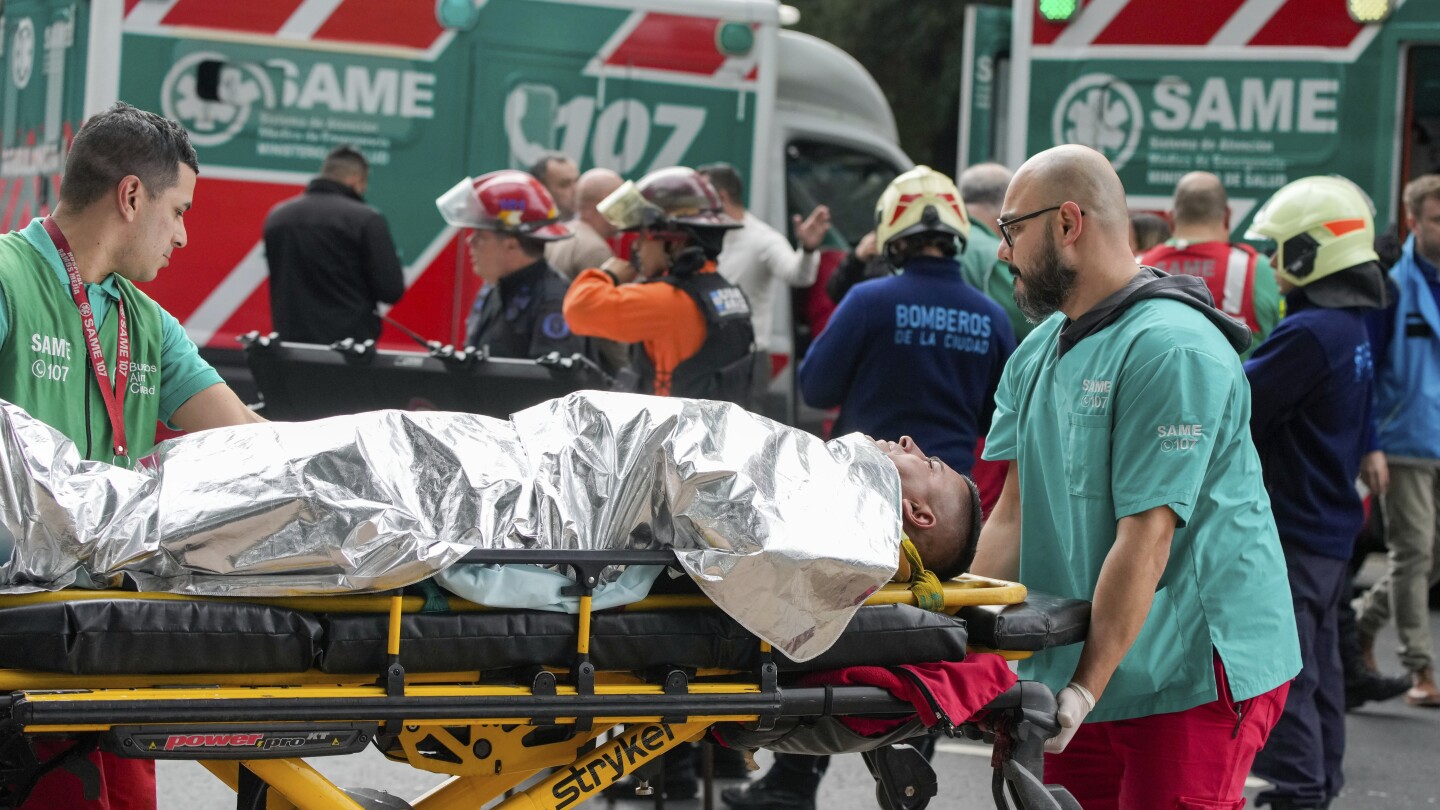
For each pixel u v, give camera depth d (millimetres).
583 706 3127
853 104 11172
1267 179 9164
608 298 6336
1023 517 4152
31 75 9773
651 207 6430
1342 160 9086
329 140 9148
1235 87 9164
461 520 3152
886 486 3547
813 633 3256
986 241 7293
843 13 22078
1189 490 3635
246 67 9039
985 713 3611
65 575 2971
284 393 6492
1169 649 3820
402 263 9242
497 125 9352
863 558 3254
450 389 6387
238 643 2945
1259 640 3820
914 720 3475
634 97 9531
